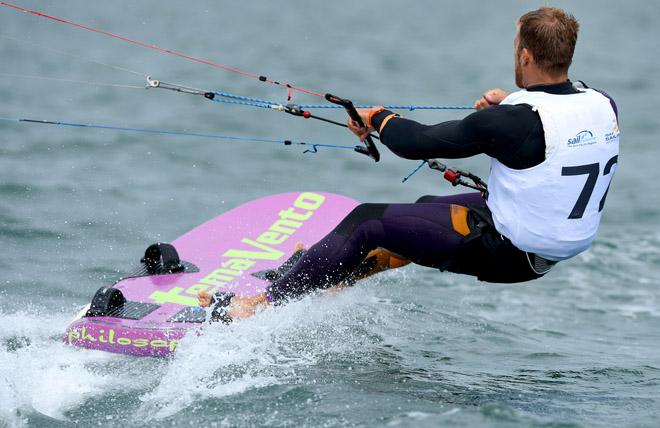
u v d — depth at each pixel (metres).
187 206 32.69
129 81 58.62
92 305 19.23
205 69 65.94
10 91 52.22
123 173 36.59
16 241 26.94
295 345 18.72
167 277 21.30
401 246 16.73
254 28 94.38
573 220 15.65
